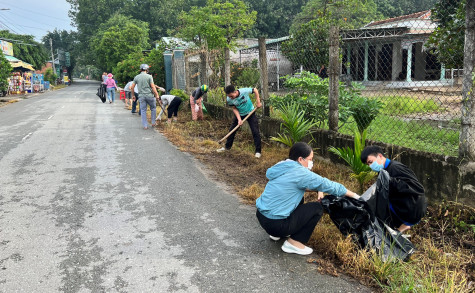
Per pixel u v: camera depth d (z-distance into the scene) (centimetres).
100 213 426
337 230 372
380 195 325
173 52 1595
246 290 281
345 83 690
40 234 372
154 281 292
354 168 441
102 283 289
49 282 290
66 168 605
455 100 581
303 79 661
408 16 1806
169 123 1008
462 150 381
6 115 1326
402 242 323
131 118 1178
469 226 368
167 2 4488
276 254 337
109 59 3803
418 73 1358
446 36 477
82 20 5209
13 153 704
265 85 766
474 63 365
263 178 565
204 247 348
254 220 412
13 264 316
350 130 647
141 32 3819
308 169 339
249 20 1436
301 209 328
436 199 405
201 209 441
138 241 359
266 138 757
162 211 434
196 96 1010
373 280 293
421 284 286
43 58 5009
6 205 449
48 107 1616
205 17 1348
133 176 566
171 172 588
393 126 641
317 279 297
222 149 714
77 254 333
